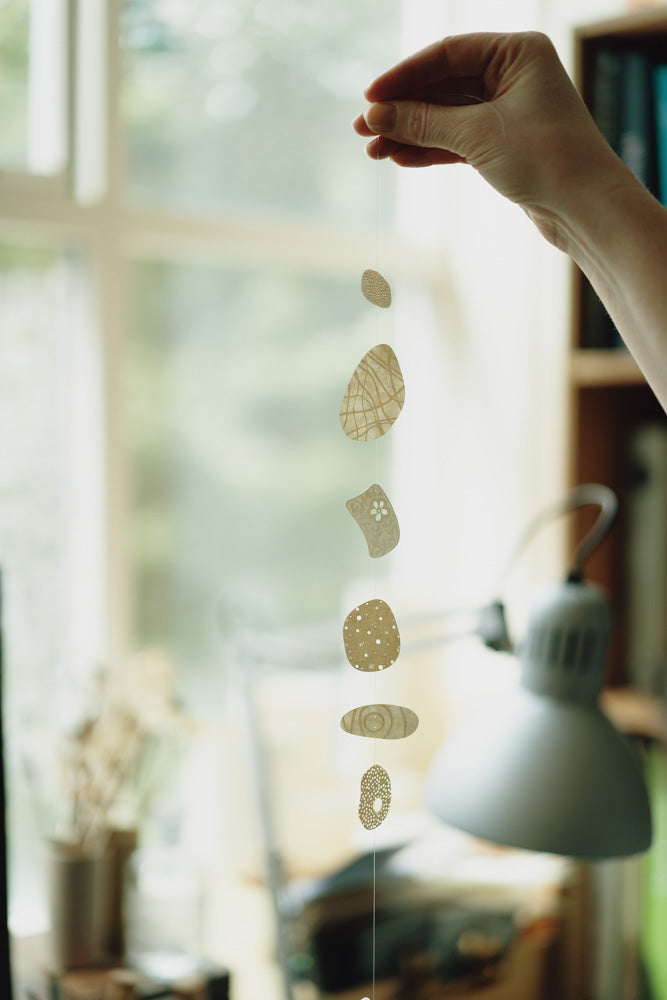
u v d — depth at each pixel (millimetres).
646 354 1091
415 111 1118
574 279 1831
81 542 2076
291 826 2002
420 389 2570
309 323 2387
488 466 2414
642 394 1974
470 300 2469
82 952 1603
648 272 1070
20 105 1942
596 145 1101
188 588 2232
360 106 2434
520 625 2281
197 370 2227
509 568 1436
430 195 2559
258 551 2330
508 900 1859
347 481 2475
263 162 2293
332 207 2414
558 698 1266
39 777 1856
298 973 1694
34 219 1927
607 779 1232
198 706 2246
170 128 2154
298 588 2389
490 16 2297
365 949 1707
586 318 1854
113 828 1666
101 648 2066
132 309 2129
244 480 2305
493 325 2389
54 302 2029
